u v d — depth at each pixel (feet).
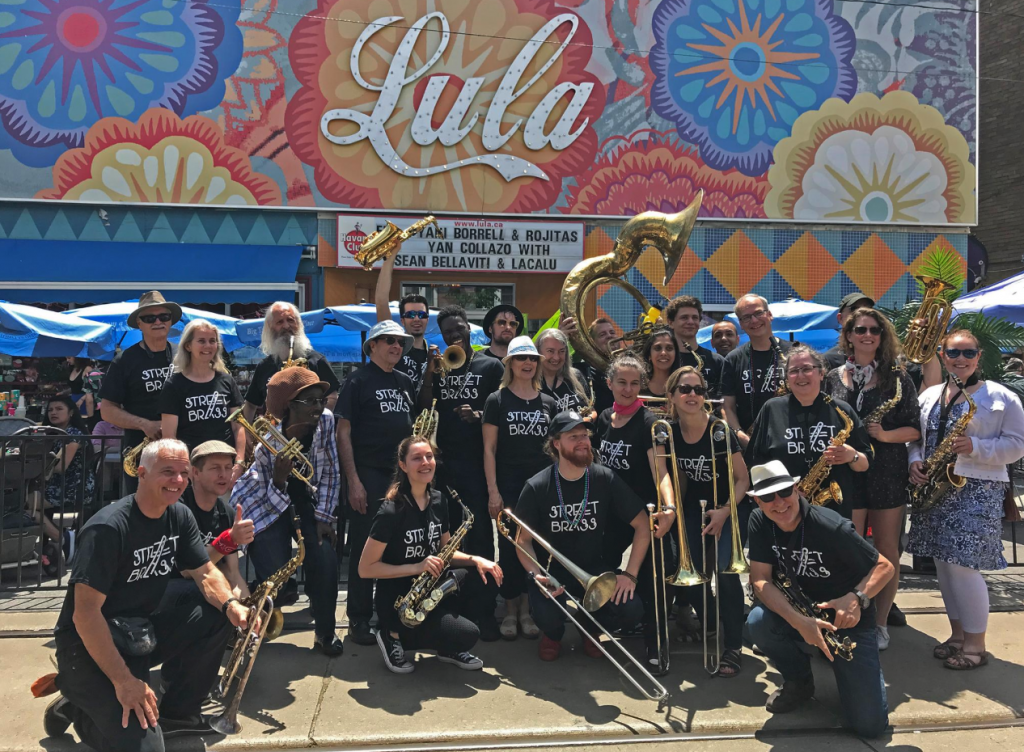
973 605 13.41
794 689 11.82
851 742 11.03
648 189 42.06
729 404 16.44
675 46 42.04
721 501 14.01
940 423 13.98
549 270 41.22
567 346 16.53
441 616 13.41
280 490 13.64
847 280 43.75
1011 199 52.75
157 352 15.84
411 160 40.24
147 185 38.52
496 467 15.48
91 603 9.57
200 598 11.29
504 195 41.04
